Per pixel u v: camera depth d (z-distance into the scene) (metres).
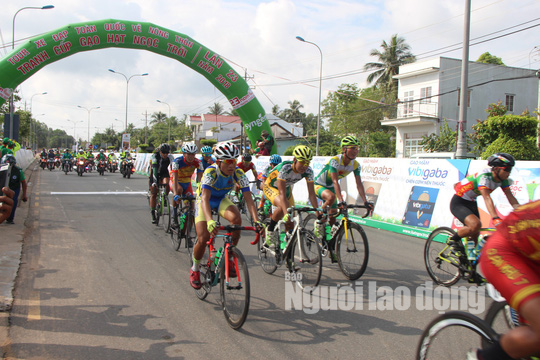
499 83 28.39
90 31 13.41
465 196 4.70
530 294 1.71
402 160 8.41
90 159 27.45
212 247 3.99
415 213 7.86
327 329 3.58
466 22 14.08
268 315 3.88
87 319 3.69
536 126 18.31
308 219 5.70
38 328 3.47
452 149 24.03
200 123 77.44
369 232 8.14
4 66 12.54
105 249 6.32
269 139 13.80
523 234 1.80
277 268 5.48
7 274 4.84
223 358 3.04
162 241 6.99
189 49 14.58
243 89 15.39
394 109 36.94
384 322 3.75
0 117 30.45
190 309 4.01
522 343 1.78
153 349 3.15
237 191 9.88
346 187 9.59
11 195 3.21
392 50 38.88
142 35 14.02
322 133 42.75
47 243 6.56
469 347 2.17
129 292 4.45
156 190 8.22
